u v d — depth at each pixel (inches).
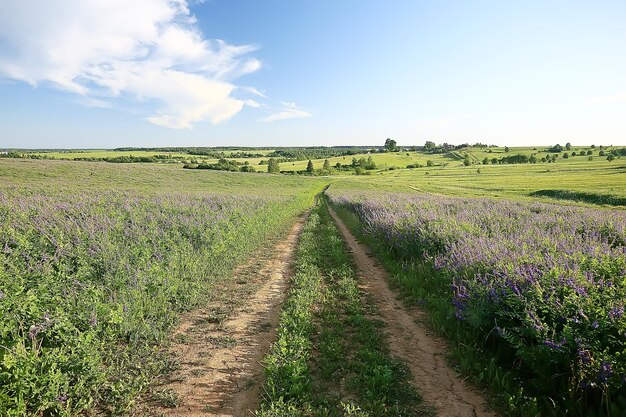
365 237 633.6
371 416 163.8
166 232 434.0
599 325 165.9
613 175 2783.0
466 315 225.8
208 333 251.6
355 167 5629.9
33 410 150.6
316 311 293.7
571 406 158.1
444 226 441.4
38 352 160.9
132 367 197.9
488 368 193.6
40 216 439.5
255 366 209.9
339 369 204.4
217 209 689.0
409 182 3257.9
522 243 318.7
